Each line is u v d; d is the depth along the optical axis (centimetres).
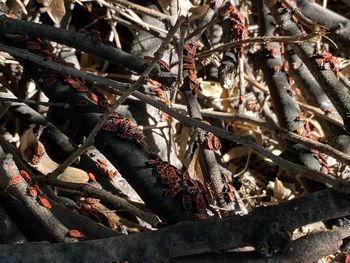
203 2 100
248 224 66
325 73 84
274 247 65
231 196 83
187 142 92
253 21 109
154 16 95
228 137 72
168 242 67
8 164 73
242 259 67
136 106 93
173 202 75
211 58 97
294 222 66
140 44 99
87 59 103
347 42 89
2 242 74
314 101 92
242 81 88
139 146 79
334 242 68
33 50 85
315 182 81
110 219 81
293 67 93
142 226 81
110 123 80
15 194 73
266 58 91
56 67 79
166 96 92
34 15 96
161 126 91
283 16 90
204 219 70
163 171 76
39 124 92
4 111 87
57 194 85
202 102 101
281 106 88
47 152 92
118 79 101
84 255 67
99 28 105
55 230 72
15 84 98
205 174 85
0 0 93
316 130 102
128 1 98
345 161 75
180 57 77
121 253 67
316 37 81
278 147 101
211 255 68
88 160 88
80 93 83
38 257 67
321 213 66
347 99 83
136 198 87
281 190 93
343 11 116
